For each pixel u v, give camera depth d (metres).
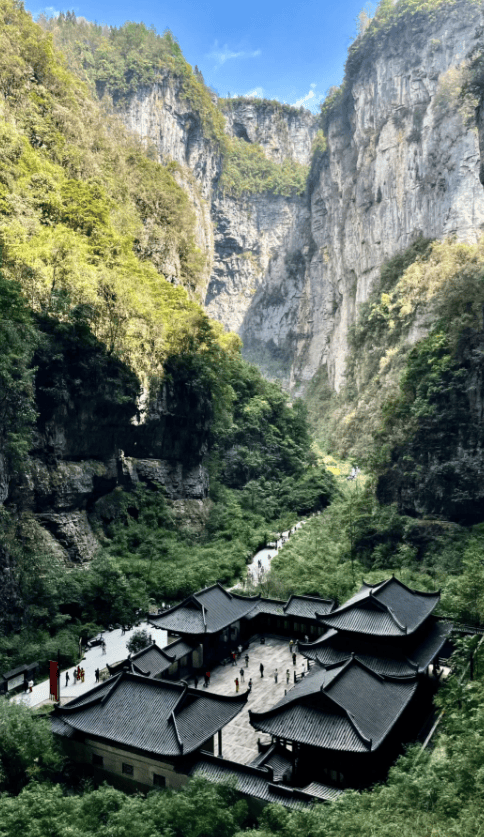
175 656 47.59
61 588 59.47
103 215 91.19
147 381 85.88
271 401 128.88
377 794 27.05
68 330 72.38
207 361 99.44
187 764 32.28
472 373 80.88
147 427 86.50
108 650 54.88
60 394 70.12
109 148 112.88
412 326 147.38
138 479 86.25
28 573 58.50
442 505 80.50
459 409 81.31
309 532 90.31
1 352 58.97
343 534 84.62
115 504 80.12
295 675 47.66
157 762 32.47
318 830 24.75
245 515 99.25
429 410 83.19
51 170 90.12
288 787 32.06
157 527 83.25
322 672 38.25
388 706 34.88
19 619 55.44
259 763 33.56
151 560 75.19
